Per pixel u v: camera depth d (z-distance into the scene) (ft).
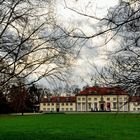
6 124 231.50
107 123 237.25
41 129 184.34
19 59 57.00
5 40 59.16
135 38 31.73
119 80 32.22
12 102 64.80
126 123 235.20
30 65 57.26
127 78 32.04
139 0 29.76
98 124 227.20
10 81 58.49
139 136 143.95
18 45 57.36
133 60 32.19
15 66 57.11
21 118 328.90
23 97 63.82
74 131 169.78
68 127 200.44
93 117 347.36
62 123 241.96
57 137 136.98
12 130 177.37
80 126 209.05
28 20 59.52
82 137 138.31
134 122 244.63
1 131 170.40
